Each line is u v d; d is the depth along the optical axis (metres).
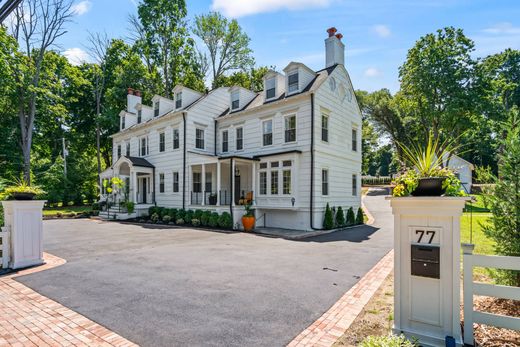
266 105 16.38
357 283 5.62
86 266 7.07
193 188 19.52
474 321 3.13
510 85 25.53
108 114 29.08
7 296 5.05
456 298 3.01
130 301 4.73
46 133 30.72
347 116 18.19
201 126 19.33
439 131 24.62
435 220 3.14
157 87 30.97
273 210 15.88
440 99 25.03
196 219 16.16
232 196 15.10
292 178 14.66
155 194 21.03
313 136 14.55
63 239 11.38
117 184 20.66
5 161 24.33
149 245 9.97
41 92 24.81
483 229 4.43
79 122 32.06
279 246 9.73
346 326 3.76
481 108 23.05
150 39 29.64
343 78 17.78
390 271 6.50
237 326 3.81
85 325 3.88
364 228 15.10
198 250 9.00
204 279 5.89
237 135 18.69
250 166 17.48
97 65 29.67
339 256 8.11
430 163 3.37
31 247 7.19
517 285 4.05
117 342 3.43
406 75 26.97
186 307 4.46
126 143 24.91
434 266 3.09
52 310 4.40
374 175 76.44
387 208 24.75
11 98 23.39
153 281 5.78
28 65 23.95
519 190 3.97
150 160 21.86
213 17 31.09
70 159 31.39
